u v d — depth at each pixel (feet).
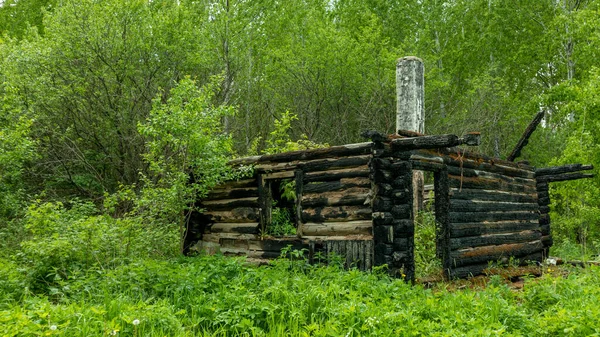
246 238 37.32
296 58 76.69
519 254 41.81
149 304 23.58
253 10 68.18
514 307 21.54
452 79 98.58
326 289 23.41
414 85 42.37
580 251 52.24
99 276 28.02
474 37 97.71
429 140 29.19
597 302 22.12
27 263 28.94
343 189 32.17
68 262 29.32
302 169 34.24
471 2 99.60
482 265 36.73
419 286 25.79
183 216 39.88
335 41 76.74
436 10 97.19
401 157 31.14
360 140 80.79
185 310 20.66
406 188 30.48
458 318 19.74
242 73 70.08
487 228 37.99
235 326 19.51
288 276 27.17
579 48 76.54
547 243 48.24
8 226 42.80
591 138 56.70
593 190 55.77
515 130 89.66
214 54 64.95
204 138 37.91
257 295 22.79
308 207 33.83
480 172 38.70
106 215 39.19
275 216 39.52
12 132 46.57
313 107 78.38
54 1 85.30
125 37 57.47
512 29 95.71
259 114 75.72
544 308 23.15
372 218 30.45
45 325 17.54
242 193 38.06
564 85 65.92
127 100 58.08
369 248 30.48
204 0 68.44
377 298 22.74
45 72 56.08
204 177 38.65
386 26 96.12
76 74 56.44
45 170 59.00
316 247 33.06
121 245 32.81
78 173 59.88
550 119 90.22
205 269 29.09
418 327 18.81
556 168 46.88
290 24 78.38
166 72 60.90
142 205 38.99
